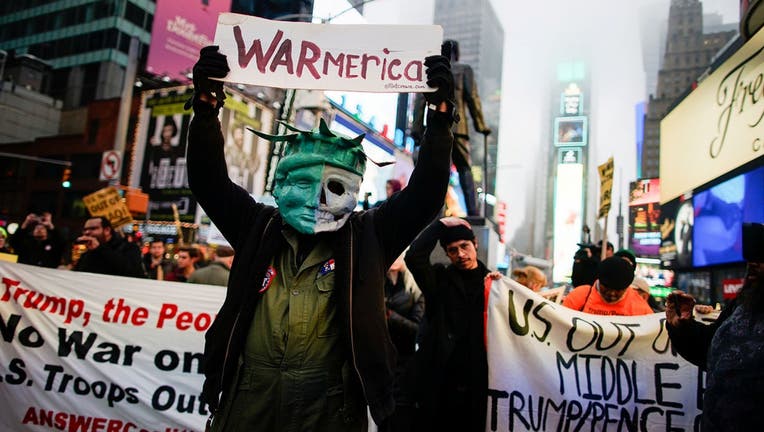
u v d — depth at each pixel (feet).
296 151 7.02
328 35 7.03
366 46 6.96
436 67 6.56
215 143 6.74
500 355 11.28
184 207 108.99
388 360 6.55
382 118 44.09
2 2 193.16
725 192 56.90
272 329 6.53
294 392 6.33
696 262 67.10
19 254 24.02
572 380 11.28
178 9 82.74
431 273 11.68
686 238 76.38
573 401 11.20
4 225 78.02
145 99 118.62
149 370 12.87
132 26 176.96
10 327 12.73
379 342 6.46
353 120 38.24
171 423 12.69
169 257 62.08
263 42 7.00
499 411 11.10
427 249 11.69
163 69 82.23
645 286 18.01
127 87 119.34
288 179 6.84
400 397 11.40
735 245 54.75
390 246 7.00
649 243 144.36
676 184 69.77
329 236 6.91
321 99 30.50
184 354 12.94
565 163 451.12
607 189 22.61
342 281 6.58
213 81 6.79
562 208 398.42
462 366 11.23
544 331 11.48
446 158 6.54
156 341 12.97
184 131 112.88
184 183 110.22
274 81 6.90
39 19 184.44
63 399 12.66
